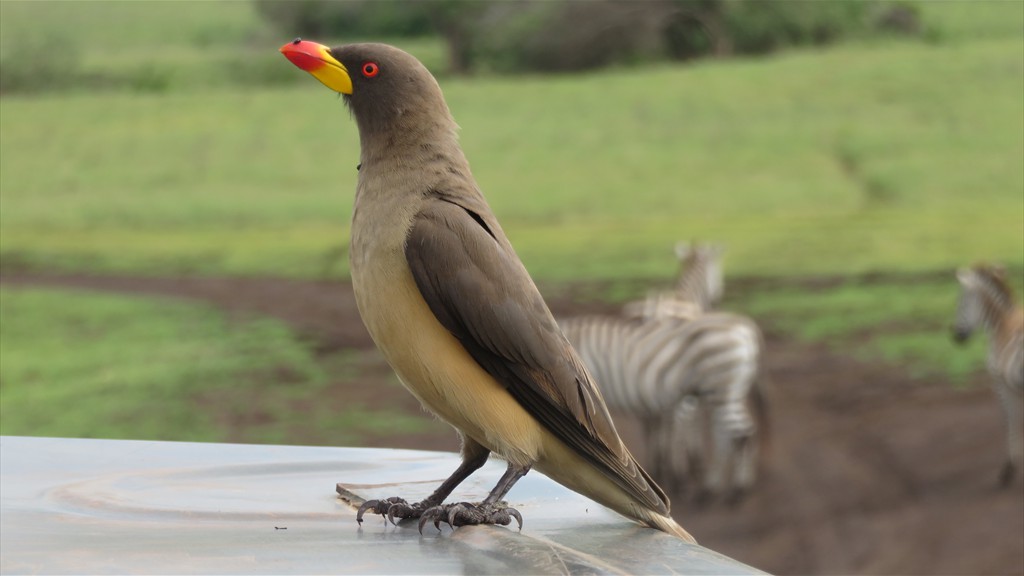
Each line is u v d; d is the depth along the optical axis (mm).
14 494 3762
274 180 37781
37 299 23500
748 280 23297
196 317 21750
